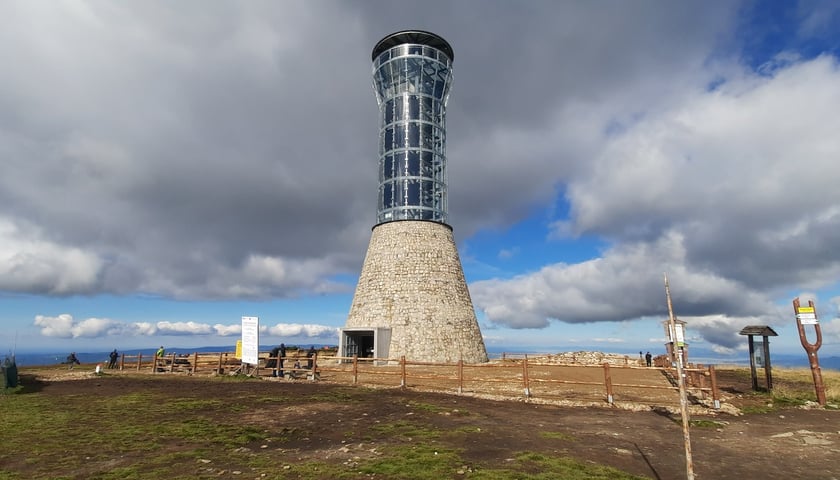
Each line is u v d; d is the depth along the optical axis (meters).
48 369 32.34
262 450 9.59
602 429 11.92
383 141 42.34
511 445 9.98
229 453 9.34
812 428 12.41
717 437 11.24
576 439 10.73
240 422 12.43
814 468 8.84
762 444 10.59
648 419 13.34
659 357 31.31
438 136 42.25
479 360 36.78
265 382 22.39
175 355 28.14
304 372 25.19
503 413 13.97
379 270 37.53
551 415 13.80
